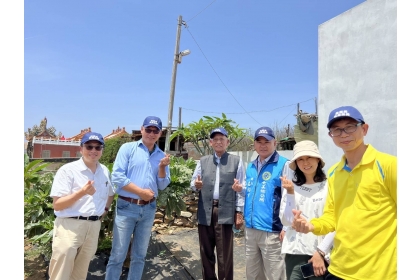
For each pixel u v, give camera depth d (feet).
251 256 9.50
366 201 5.39
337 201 6.09
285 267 8.49
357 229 5.45
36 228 12.10
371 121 12.47
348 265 5.56
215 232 10.67
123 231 9.92
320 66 15.12
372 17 12.50
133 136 43.42
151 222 10.59
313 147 7.56
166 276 12.54
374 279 5.21
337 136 5.86
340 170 6.19
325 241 6.93
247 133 31.12
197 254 14.73
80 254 9.03
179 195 15.75
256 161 9.95
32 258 13.67
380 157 5.41
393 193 5.16
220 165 11.00
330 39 14.56
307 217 7.41
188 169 17.15
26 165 12.32
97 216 9.11
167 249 15.29
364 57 12.82
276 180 9.18
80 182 8.84
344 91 13.75
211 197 10.79
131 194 10.06
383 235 5.22
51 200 12.46
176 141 42.06
